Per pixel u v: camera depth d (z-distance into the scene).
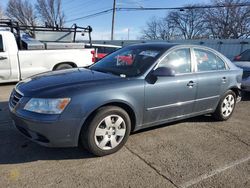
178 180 3.28
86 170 3.40
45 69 8.47
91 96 3.50
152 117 4.24
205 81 4.87
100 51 13.05
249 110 6.65
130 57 4.60
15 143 4.06
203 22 54.28
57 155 3.74
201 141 4.48
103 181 3.18
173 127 5.04
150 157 3.81
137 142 4.27
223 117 5.51
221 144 4.39
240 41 24.47
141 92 3.97
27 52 8.10
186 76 4.59
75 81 3.76
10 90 7.70
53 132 3.34
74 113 3.39
